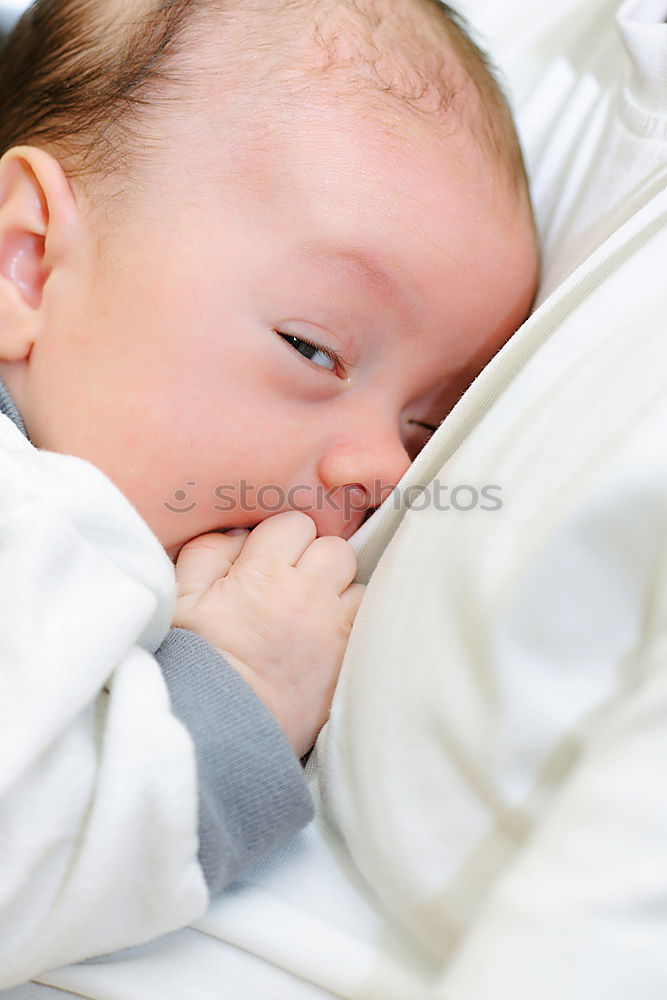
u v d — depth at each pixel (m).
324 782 0.64
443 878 0.55
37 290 0.82
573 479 0.53
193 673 0.64
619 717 0.47
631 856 0.42
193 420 0.75
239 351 0.76
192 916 0.57
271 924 0.59
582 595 0.51
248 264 0.76
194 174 0.78
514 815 0.53
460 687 0.54
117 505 0.62
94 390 0.77
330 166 0.77
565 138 0.98
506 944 0.43
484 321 0.83
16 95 0.91
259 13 0.84
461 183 0.81
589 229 0.86
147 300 0.76
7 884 0.53
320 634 0.71
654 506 0.49
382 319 0.78
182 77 0.82
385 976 0.57
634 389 0.54
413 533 0.63
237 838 0.60
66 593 0.57
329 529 0.80
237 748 0.61
